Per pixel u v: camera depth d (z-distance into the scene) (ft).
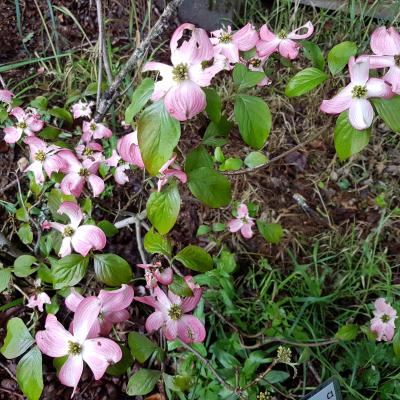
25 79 3.08
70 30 3.47
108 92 2.26
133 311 2.40
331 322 2.54
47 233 2.50
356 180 3.12
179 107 1.30
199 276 2.39
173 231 2.72
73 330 1.47
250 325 2.42
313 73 1.63
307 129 3.31
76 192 1.98
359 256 2.79
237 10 3.65
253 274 2.57
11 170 2.74
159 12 3.60
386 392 2.26
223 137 1.68
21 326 1.71
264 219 2.86
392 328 2.17
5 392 2.17
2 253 2.40
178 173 1.43
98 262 1.68
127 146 1.55
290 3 3.71
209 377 2.14
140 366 2.26
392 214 2.94
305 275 2.50
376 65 1.47
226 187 1.47
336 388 1.78
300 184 3.07
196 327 1.77
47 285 2.30
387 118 1.45
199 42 1.34
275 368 2.32
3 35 3.38
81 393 2.19
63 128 2.89
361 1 3.78
